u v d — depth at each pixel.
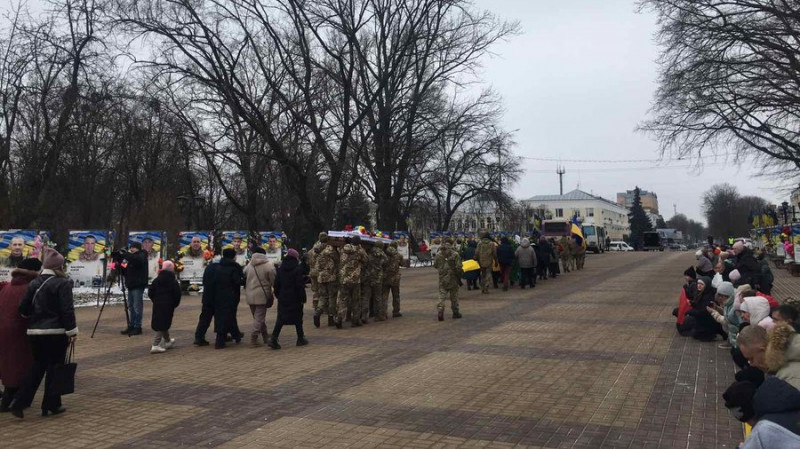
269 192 42.12
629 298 16.53
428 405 6.36
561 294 18.11
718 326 9.75
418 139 38.41
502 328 11.68
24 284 6.43
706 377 7.39
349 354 9.41
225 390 7.21
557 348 9.44
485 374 7.76
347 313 13.36
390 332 11.61
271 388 7.27
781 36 23.52
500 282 22.47
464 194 49.06
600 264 36.09
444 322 12.80
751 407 3.38
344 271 12.14
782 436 2.59
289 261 10.29
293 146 30.34
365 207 44.59
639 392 6.73
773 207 42.19
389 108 34.53
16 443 5.35
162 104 27.55
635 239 113.25
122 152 34.12
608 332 10.88
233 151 29.38
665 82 26.03
